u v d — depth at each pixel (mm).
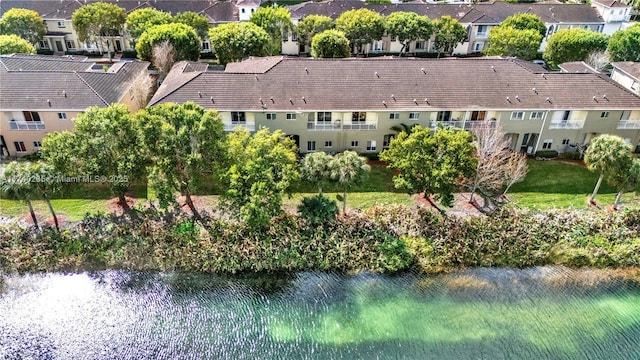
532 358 28094
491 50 64188
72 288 32250
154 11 66562
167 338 29047
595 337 29438
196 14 68000
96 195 39688
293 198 39844
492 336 29422
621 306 31578
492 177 37562
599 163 37000
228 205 35719
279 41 66812
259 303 31516
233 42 56656
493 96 43781
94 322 29922
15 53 55219
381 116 43719
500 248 35188
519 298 32062
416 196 40375
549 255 35125
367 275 33719
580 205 39406
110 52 70875
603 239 35906
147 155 35281
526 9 75875
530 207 38938
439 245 35188
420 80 44625
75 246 34375
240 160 35438
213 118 35281
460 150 36250
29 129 43156
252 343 28859
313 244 34875
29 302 31156
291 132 44062
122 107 35688
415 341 29078
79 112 42375
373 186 41656
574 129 45000
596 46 59688
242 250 34344
